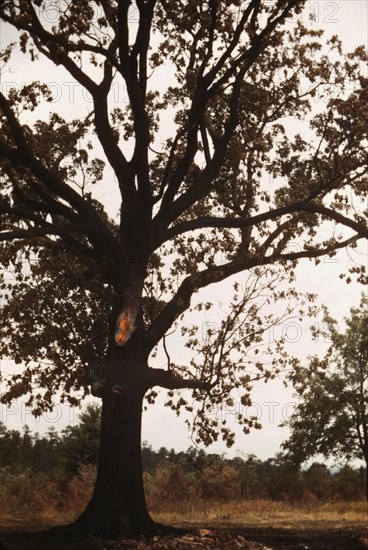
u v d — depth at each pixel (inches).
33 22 722.2
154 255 863.7
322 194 838.5
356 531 785.6
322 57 821.9
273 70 839.7
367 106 794.8
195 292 790.5
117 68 720.3
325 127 816.3
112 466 714.8
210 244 833.5
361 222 819.4
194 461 802.2
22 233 703.1
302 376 805.9
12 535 679.7
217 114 848.9
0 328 818.2
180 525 847.1
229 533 665.6
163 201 784.3
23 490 1078.4
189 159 772.0
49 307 828.6
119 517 697.6
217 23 755.4
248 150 847.7
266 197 866.1
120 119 869.2
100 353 828.6
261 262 802.8
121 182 790.5
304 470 1483.8
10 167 753.6
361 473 1540.4
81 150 830.5
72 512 962.7
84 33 727.1
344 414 1430.9
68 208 768.3
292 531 781.3
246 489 1362.0
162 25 783.7
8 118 716.0
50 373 818.2
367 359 1444.4
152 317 813.2
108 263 773.9
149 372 739.4
